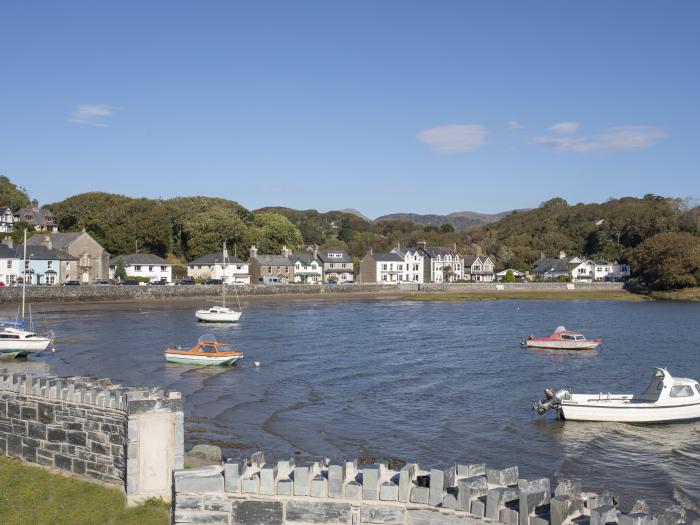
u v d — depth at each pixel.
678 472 25.25
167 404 18.03
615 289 156.25
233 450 26.62
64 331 67.06
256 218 169.38
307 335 67.06
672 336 69.50
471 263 183.75
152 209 155.12
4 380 21.48
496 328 76.31
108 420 18.94
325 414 33.53
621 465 26.11
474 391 39.47
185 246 156.62
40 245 113.25
